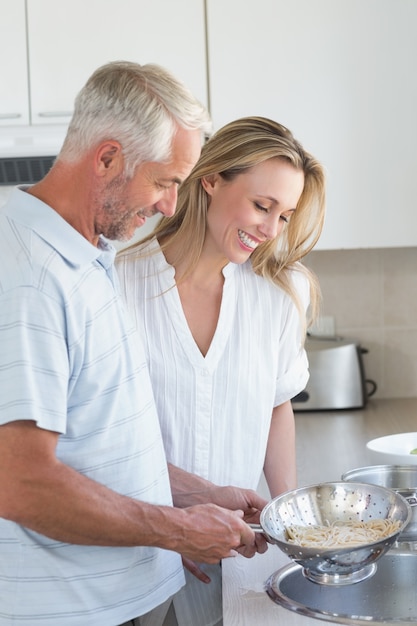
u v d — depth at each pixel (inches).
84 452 58.1
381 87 117.2
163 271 74.5
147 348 74.1
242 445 76.0
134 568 60.8
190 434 74.5
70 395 57.1
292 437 83.3
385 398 136.1
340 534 62.1
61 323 55.0
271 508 64.7
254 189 70.2
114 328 58.9
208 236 73.9
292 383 80.7
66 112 119.3
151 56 117.9
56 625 58.5
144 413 60.9
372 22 116.3
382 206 118.9
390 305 135.4
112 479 59.0
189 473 72.3
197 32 117.4
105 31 118.0
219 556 60.7
